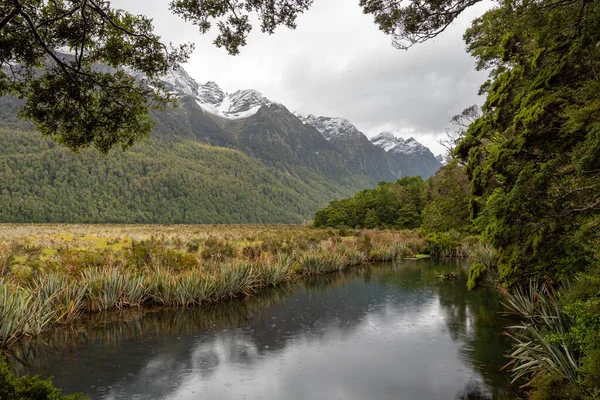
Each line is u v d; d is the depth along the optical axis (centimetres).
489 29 1320
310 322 1041
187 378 671
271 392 619
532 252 673
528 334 839
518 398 583
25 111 559
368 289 1507
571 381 506
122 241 2539
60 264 1233
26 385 314
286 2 529
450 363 739
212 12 534
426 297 1362
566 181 521
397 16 553
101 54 571
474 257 1866
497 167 671
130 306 1141
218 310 1159
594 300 455
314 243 2509
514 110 870
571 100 545
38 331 868
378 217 6006
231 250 1884
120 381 655
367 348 833
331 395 607
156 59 581
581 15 497
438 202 2267
